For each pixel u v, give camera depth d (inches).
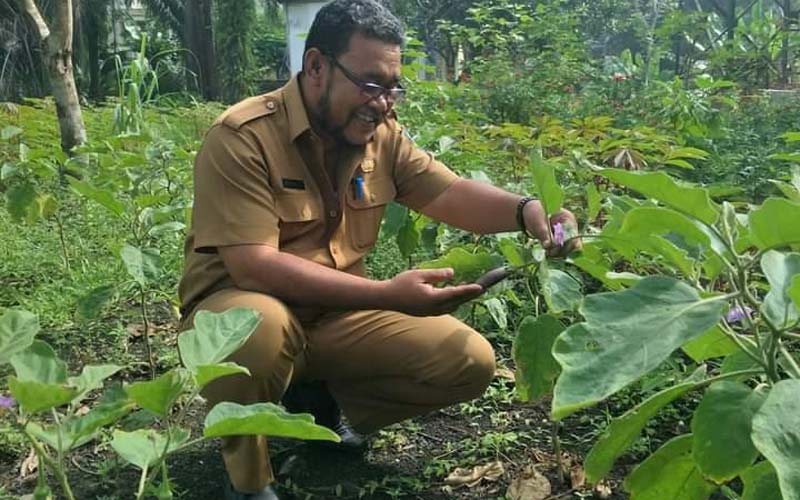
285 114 102.5
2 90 709.9
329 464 114.7
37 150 173.3
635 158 171.5
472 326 150.1
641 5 593.6
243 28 730.2
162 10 876.0
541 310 143.3
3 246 198.7
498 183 183.9
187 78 828.6
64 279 182.7
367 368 106.3
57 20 259.1
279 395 97.2
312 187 103.6
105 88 832.3
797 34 480.4
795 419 53.7
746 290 64.7
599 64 447.8
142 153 192.9
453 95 347.9
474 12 441.7
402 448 118.4
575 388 57.1
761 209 61.1
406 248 135.4
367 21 98.1
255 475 95.0
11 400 62.5
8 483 110.7
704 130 285.6
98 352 151.9
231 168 97.7
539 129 185.0
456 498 106.8
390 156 113.8
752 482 66.2
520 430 122.1
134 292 175.2
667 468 71.6
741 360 77.1
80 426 61.2
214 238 97.3
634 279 81.8
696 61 505.4
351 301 94.5
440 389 105.0
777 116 339.9
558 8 465.7
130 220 156.7
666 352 57.6
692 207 66.7
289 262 95.6
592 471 69.1
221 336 66.9
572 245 93.7
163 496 61.8
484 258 101.6
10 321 63.7
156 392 60.2
